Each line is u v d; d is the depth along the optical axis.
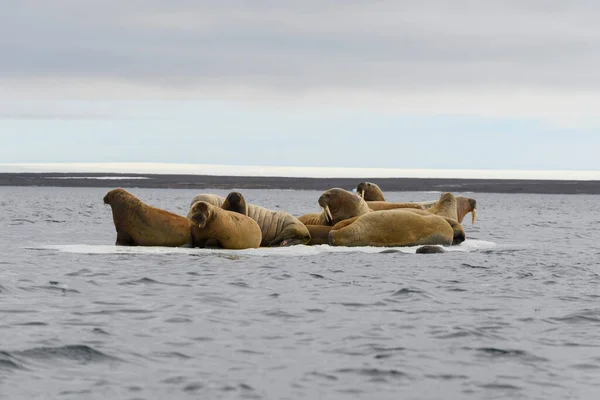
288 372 27.89
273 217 72.31
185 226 68.06
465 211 87.88
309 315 38.53
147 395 25.14
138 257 61.34
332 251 67.38
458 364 29.34
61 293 44.09
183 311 39.03
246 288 47.16
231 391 25.64
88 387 25.84
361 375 27.69
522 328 35.91
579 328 36.03
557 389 26.41
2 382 26.11
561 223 138.38
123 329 34.38
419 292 46.19
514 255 69.69
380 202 82.69
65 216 136.12
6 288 44.94
